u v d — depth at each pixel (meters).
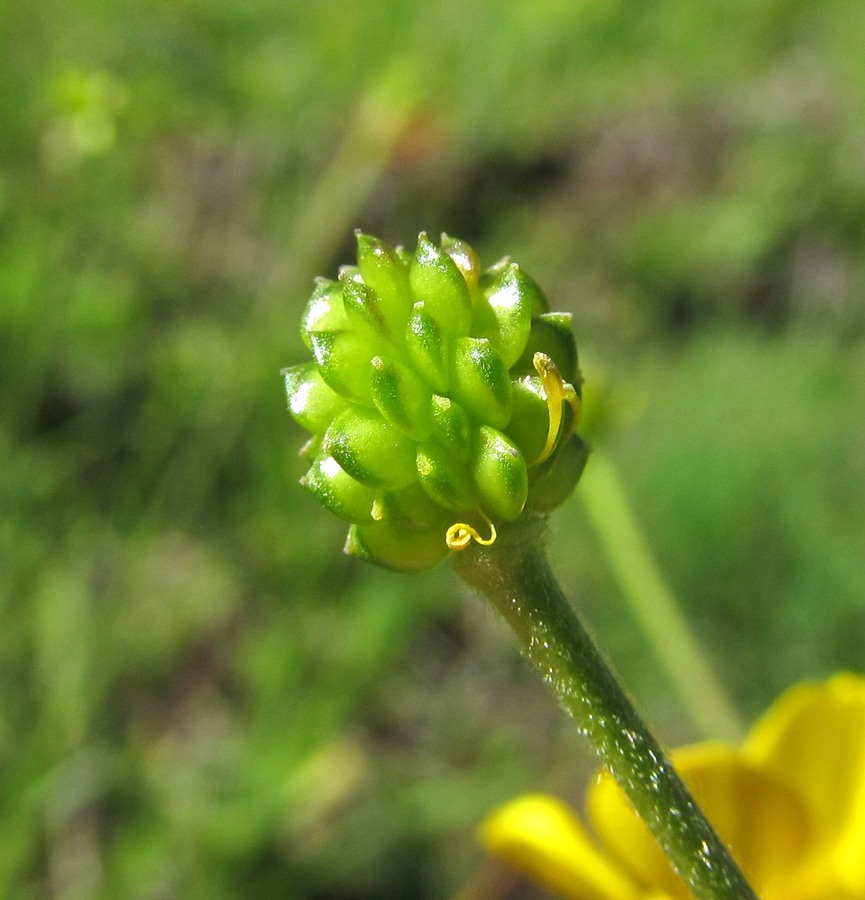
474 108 0.22
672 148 0.25
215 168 0.17
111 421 0.16
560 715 0.16
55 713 0.14
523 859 0.06
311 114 0.18
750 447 0.18
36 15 0.15
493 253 0.23
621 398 0.11
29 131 0.15
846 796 0.05
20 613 0.14
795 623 0.16
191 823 0.14
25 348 0.14
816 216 0.24
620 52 0.26
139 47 0.16
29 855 0.13
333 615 0.15
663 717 0.15
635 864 0.06
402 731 0.15
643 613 0.10
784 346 0.21
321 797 0.14
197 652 0.15
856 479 0.18
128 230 0.16
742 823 0.05
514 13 0.22
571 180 0.25
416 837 0.14
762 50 0.28
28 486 0.14
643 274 0.24
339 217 0.17
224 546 0.15
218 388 0.15
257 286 0.17
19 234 0.14
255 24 0.17
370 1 0.18
